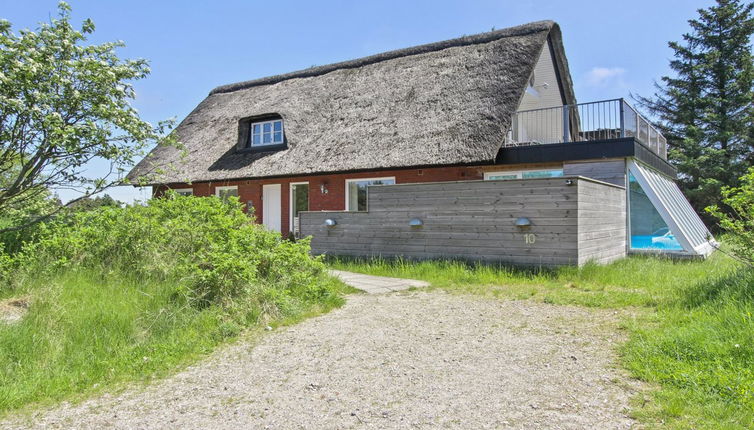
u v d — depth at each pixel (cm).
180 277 583
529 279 789
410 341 457
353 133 1357
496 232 888
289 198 1527
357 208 1394
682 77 2783
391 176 1326
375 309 600
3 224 800
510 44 1377
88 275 602
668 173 1605
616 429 272
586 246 850
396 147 1226
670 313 507
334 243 1084
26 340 402
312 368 389
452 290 719
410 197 983
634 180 1145
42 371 374
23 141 579
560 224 827
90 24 627
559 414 294
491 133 1121
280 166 1398
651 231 1158
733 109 2562
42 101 561
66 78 586
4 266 626
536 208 850
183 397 338
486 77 1298
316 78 1764
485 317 547
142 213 781
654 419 282
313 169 1317
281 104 1642
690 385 321
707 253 1121
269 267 645
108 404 331
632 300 596
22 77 545
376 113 1389
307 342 460
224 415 308
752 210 573
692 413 286
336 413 306
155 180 810
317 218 1110
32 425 302
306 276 660
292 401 326
